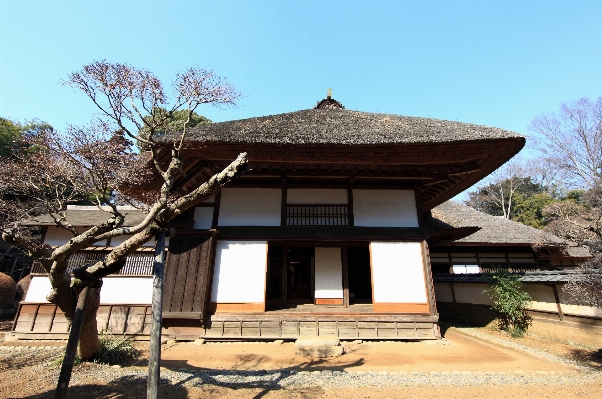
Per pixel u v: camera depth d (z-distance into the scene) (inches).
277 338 345.7
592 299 260.8
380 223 394.0
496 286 432.1
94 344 260.8
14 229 210.5
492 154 370.0
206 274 354.9
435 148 353.1
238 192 404.5
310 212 399.2
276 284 519.5
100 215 481.7
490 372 248.2
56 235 430.9
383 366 263.6
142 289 393.4
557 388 212.5
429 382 223.1
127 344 301.0
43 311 402.6
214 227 385.4
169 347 325.4
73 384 214.4
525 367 263.0
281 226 384.8
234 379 226.7
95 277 193.9
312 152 356.8
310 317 356.2
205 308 348.8
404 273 371.2
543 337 378.9
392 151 357.1
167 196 194.1
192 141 323.0
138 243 191.2
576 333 340.5
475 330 448.1
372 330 353.1
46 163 238.8
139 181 311.4
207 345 334.3
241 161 169.3
